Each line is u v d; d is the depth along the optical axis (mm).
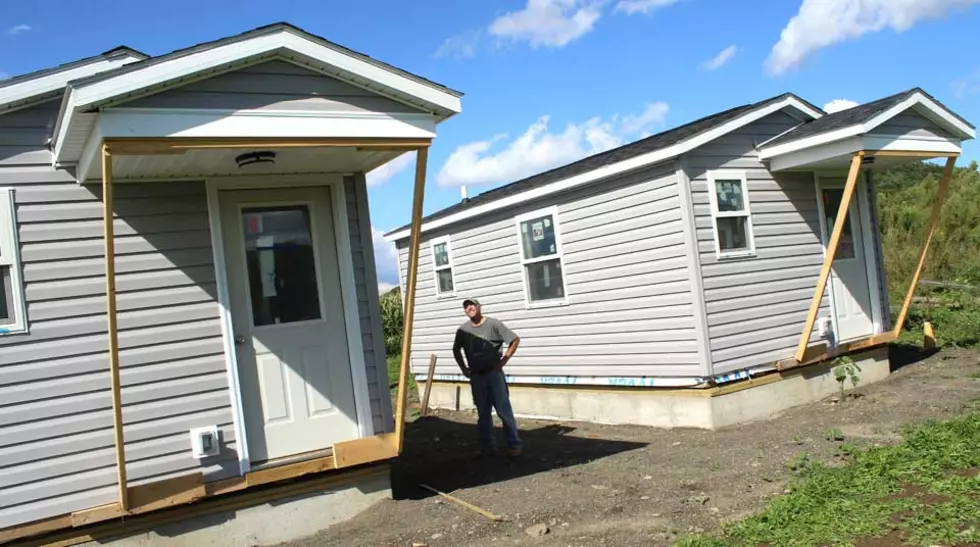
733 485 6531
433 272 14805
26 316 5664
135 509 5754
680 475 7012
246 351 6469
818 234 10625
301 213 6840
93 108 4875
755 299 9734
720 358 9281
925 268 18922
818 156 9633
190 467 6113
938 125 10336
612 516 5941
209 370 6250
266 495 6316
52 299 5773
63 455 5715
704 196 9398
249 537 6219
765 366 9742
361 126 5766
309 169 6672
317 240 6848
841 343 10625
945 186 10859
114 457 5887
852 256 11195
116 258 5992
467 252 13625
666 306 9648
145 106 5043
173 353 6133
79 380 5812
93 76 4793
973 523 4770
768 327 9836
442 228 14336
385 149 5996
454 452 9516
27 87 5719
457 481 7699
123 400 5934
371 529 6184
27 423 5613
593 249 10766
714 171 9539
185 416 6133
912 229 20062
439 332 14758
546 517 6035
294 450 6555
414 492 7312
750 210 9867
